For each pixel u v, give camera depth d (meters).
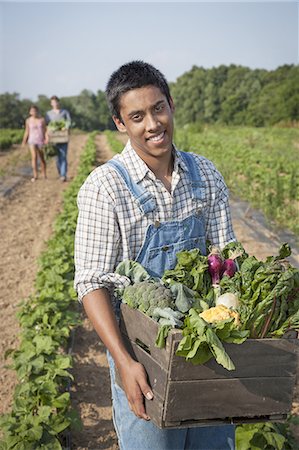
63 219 11.62
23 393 4.79
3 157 28.33
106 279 2.80
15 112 69.81
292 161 20.53
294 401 5.23
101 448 4.76
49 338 5.46
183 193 2.96
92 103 116.75
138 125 2.77
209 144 32.31
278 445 4.05
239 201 14.48
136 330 2.73
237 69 85.25
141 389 2.63
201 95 90.12
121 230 2.85
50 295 6.75
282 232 11.28
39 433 4.21
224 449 3.06
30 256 10.12
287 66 79.00
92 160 24.12
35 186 17.50
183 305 2.65
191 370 2.49
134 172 2.86
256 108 68.81
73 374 5.93
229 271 2.86
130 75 2.74
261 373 2.58
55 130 17.67
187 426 2.59
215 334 2.41
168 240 2.90
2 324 7.07
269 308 2.60
